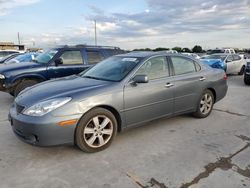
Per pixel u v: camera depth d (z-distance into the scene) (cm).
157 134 426
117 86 369
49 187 269
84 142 340
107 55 762
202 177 289
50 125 311
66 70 692
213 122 496
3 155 344
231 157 340
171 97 440
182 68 475
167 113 442
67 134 324
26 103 335
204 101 517
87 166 314
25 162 325
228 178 287
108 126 365
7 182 278
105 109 357
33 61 725
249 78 1017
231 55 1466
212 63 1352
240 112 576
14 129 342
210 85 516
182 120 504
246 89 930
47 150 359
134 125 397
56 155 344
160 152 355
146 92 399
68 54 703
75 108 326
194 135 423
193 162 325
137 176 291
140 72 403
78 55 716
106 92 355
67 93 339
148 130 444
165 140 400
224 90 559
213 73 529
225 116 541
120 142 390
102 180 282
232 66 1421
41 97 337
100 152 355
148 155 346
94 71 452
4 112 570
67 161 328
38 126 310
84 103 333
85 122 337
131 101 381
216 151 359
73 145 361
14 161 327
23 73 639
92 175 293
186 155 346
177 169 307
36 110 319
